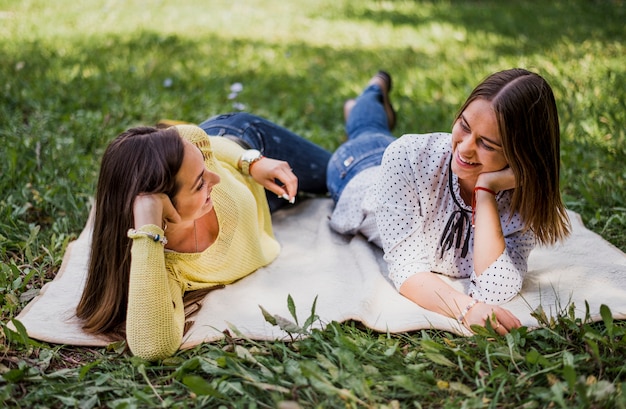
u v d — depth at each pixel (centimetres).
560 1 1019
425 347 213
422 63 644
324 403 193
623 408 184
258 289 267
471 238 264
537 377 206
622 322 239
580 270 276
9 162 352
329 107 505
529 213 240
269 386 197
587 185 356
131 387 206
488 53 678
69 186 344
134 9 909
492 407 191
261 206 298
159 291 218
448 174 255
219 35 770
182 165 222
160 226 222
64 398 199
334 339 222
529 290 262
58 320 240
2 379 205
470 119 227
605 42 700
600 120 436
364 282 268
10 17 789
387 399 200
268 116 478
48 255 289
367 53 701
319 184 352
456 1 1073
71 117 447
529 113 222
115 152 225
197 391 193
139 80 541
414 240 258
